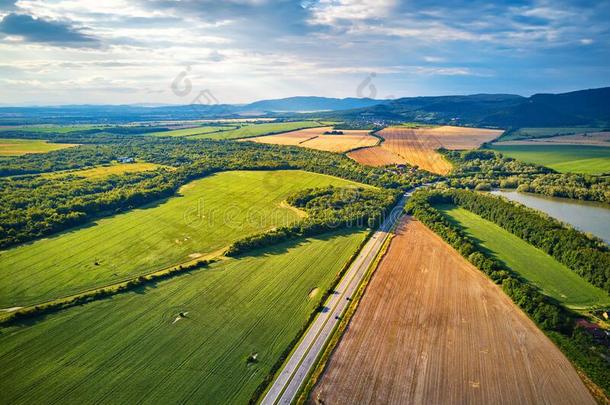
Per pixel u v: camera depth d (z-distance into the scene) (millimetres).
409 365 52188
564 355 54688
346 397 46500
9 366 50875
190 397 46406
